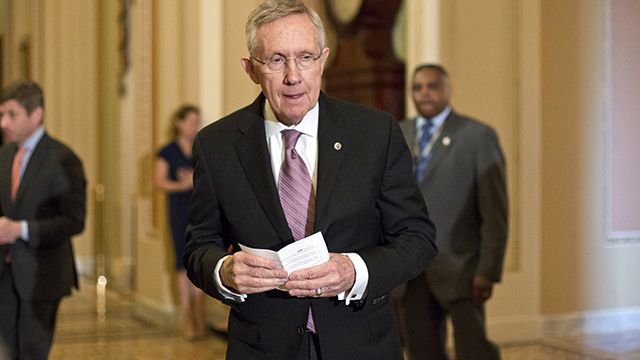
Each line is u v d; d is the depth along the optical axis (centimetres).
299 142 295
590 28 880
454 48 804
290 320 288
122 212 1316
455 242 552
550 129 858
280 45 270
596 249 884
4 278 542
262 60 274
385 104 870
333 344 287
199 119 870
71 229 541
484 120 817
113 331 937
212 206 299
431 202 557
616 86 895
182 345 852
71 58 1467
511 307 827
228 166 295
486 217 544
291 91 273
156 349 837
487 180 547
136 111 1048
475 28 813
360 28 891
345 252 288
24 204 543
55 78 1503
